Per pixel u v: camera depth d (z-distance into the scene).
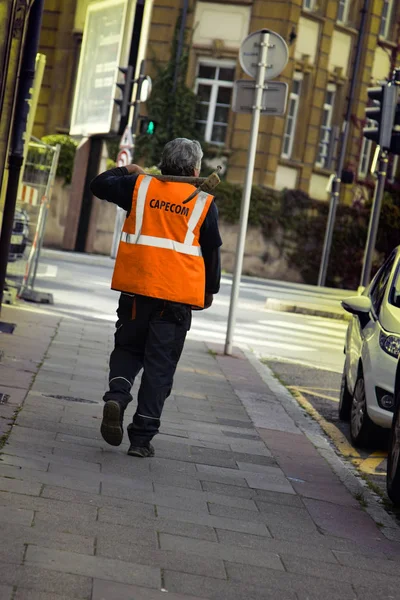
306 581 6.64
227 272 52.41
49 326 18.53
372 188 59.09
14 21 13.13
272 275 53.97
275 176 53.72
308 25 54.47
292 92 54.66
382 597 6.59
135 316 9.45
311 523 8.27
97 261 42.19
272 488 9.27
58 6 53.56
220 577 6.41
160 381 9.49
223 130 53.47
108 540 6.75
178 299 9.37
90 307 24.02
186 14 53.12
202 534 7.34
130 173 9.63
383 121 21.97
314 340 24.77
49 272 29.94
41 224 23.28
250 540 7.41
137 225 9.40
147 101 53.25
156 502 8.01
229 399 14.07
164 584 6.09
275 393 15.55
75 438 9.77
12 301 21.86
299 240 54.91
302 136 55.22
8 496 7.34
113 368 9.47
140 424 9.47
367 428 12.23
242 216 18.53
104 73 45.44
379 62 59.19
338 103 57.72
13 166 15.97
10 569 5.82
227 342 18.81
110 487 8.19
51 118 53.41
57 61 53.41
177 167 9.53
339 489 9.77
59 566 6.04
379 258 59.59
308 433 12.80
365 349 12.44
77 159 47.91
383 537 8.23
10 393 11.36
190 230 9.36
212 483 9.05
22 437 9.37
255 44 18.02
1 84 11.79
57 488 7.82
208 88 53.66
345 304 13.59
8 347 14.91
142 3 43.75
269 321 27.98
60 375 13.25
